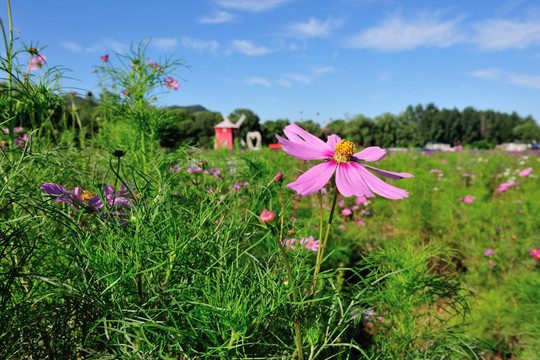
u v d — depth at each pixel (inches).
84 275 30.2
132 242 31.5
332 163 37.0
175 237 35.2
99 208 34.9
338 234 111.0
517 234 124.4
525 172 203.9
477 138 2326.5
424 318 53.3
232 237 42.0
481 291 91.7
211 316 30.0
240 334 28.9
